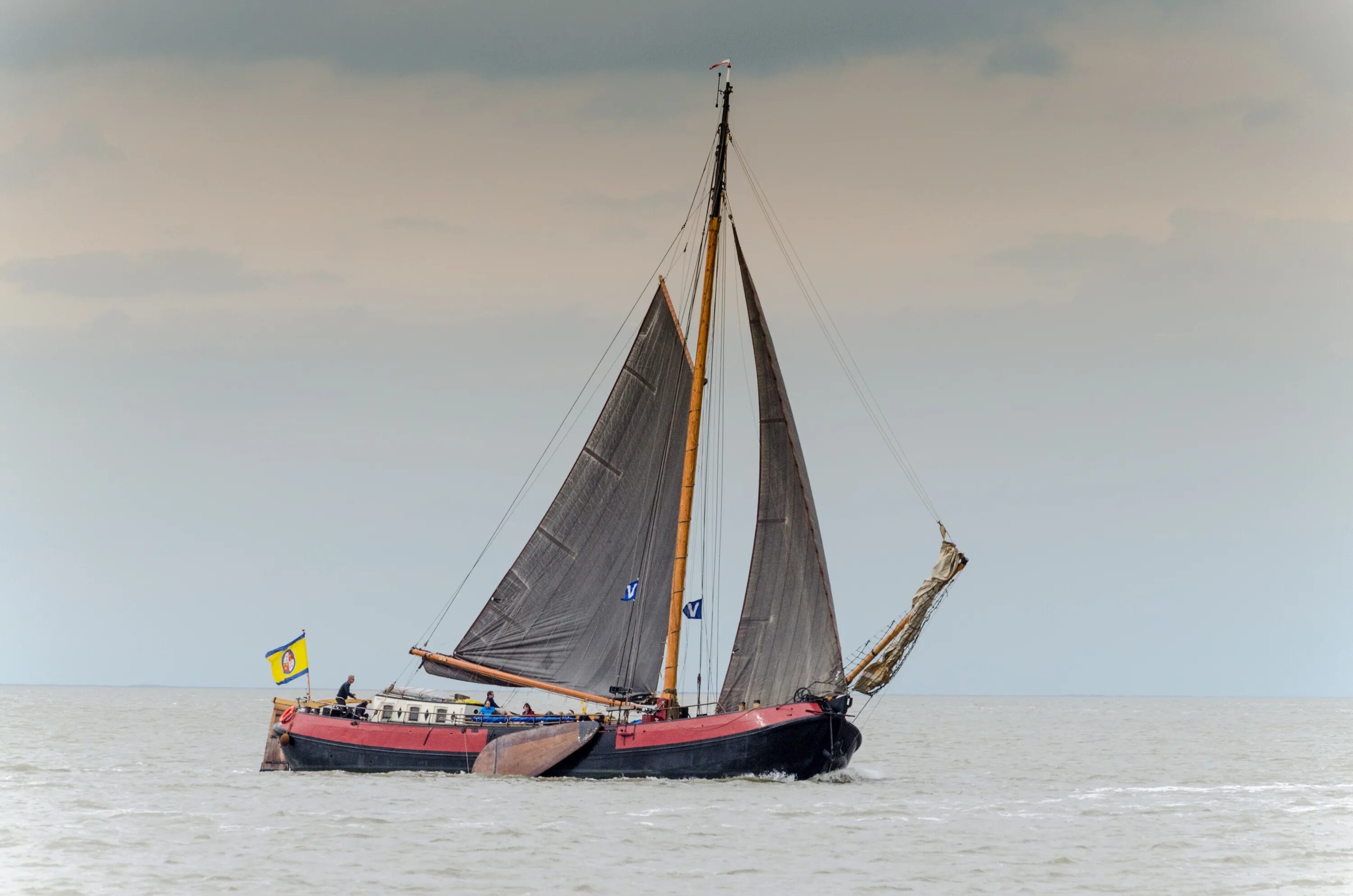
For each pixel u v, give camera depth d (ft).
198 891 476.13
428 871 506.07
